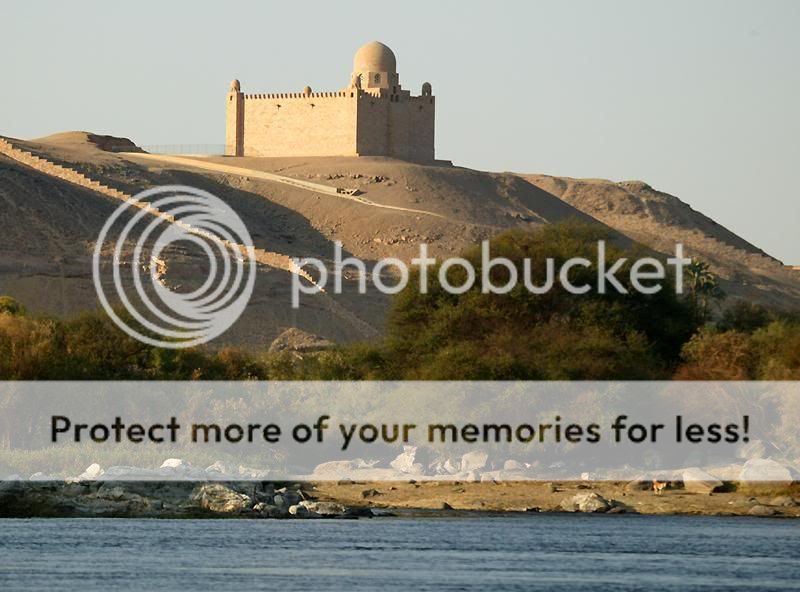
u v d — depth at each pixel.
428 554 53.75
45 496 62.00
